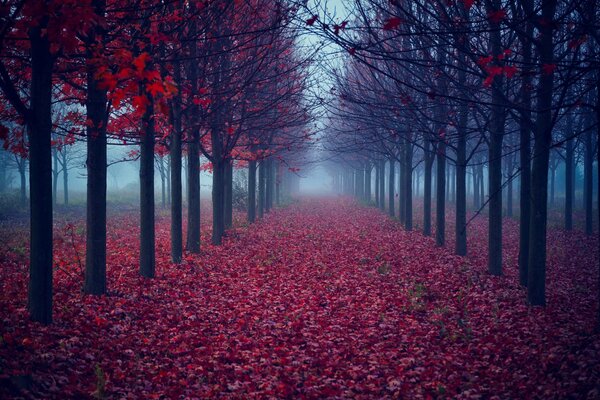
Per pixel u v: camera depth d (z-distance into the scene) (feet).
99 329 22.24
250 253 47.19
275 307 29.12
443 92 35.04
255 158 56.03
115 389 16.89
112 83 14.96
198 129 43.29
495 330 24.30
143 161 33.94
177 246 40.50
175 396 17.15
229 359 20.83
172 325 24.64
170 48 32.81
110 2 25.71
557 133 70.85
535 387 17.66
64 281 30.68
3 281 30.53
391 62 37.27
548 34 23.12
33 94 20.34
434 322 25.90
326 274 38.42
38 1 16.05
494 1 28.68
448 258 45.65
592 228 74.38
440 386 17.62
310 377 19.17
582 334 22.45
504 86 32.37
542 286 28.53
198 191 46.70
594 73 26.50
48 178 21.07
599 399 15.69
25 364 16.43
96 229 27.45
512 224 84.12
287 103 54.39
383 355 21.50
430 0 25.20
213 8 30.19
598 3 22.57
